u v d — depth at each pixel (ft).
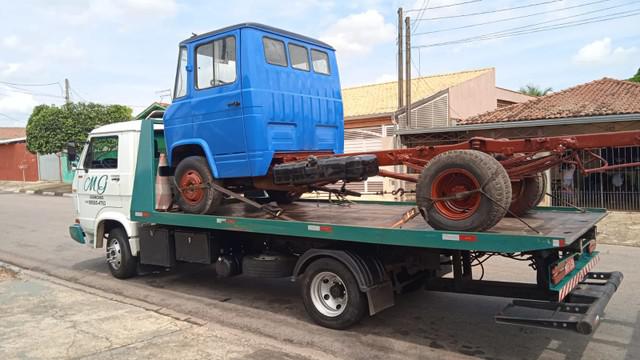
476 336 17.46
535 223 17.76
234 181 23.17
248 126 20.57
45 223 49.96
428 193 16.21
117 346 16.17
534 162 17.11
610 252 32.24
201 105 22.22
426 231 15.69
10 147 127.44
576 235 14.66
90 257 32.86
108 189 26.50
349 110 79.56
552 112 55.98
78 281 26.63
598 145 15.56
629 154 50.21
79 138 89.81
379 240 16.55
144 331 17.63
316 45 24.38
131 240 25.72
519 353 15.96
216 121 21.67
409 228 16.75
